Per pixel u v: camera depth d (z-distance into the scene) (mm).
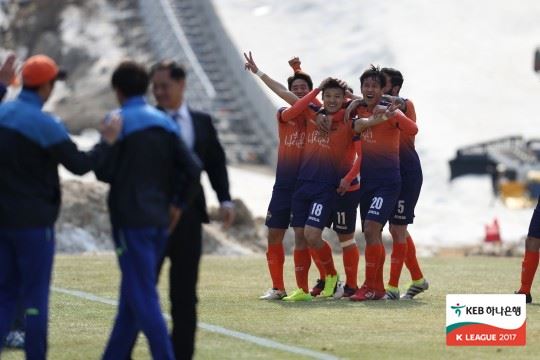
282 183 30266
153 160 18438
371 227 29953
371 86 29500
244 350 21828
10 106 18797
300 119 30219
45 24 137125
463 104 113000
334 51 121938
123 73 18750
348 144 29688
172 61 19656
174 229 19312
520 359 21391
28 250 18656
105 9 138375
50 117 18781
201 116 19781
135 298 18250
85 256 44281
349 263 30844
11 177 18594
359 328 24844
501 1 131375
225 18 127000
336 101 29344
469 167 97562
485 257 48812
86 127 112375
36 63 18906
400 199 30672
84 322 25469
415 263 31156
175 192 18828
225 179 19891
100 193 50906
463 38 124625
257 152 110750
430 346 22594
